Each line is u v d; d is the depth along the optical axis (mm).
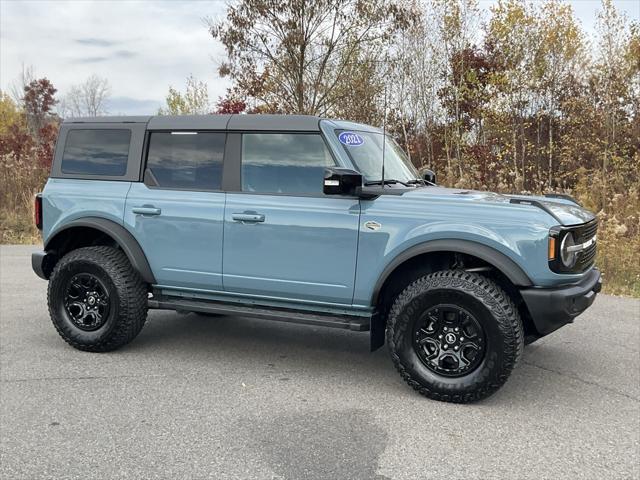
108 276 4957
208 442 3492
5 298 7289
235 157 4758
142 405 4039
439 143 17094
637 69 15234
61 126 5418
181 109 22859
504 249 3939
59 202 5266
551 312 3891
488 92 16469
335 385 4445
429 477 3104
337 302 4445
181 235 4828
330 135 4484
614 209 11977
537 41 16422
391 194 4355
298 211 4465
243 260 4648
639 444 3492
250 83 15562
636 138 15336
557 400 4164
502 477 3107
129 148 5125
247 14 14844
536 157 16969
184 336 5715
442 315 4047
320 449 3410
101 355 5109
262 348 5359
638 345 5465
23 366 4820
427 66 16672
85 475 3119
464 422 3785
